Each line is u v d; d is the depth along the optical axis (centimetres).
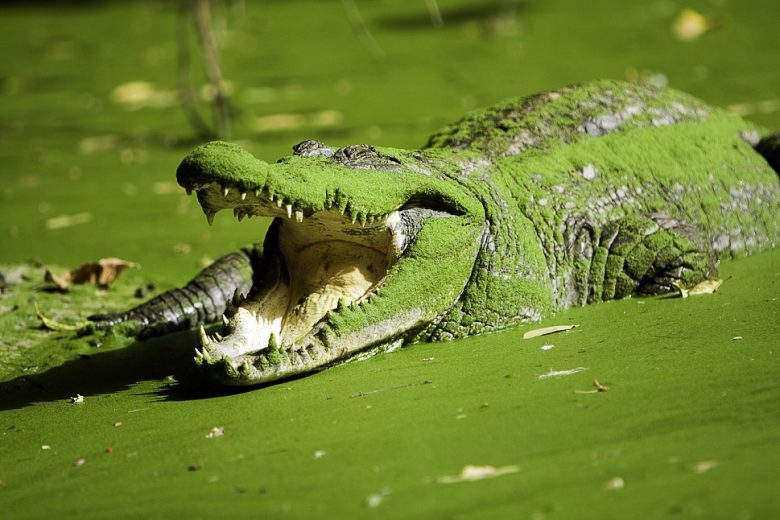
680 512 587
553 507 609
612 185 1188
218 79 2183
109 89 2964
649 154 1248
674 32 2975
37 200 1864
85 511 692
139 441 820
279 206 879
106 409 926
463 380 873
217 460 752
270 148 2027
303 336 945
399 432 760
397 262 979
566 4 3625
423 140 1956
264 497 673
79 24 4409
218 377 884
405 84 2603
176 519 657
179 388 970
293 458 735
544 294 1086
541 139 1220
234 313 959
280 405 858
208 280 1221
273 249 1004
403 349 1006
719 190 1273
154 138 2311
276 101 2539
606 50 2820
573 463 668
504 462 682
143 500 696
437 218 1002
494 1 3838
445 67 2783
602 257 1138
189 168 853
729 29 2953
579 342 965
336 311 930
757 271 1177
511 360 925
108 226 1648
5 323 1229
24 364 1109
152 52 3509
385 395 852
